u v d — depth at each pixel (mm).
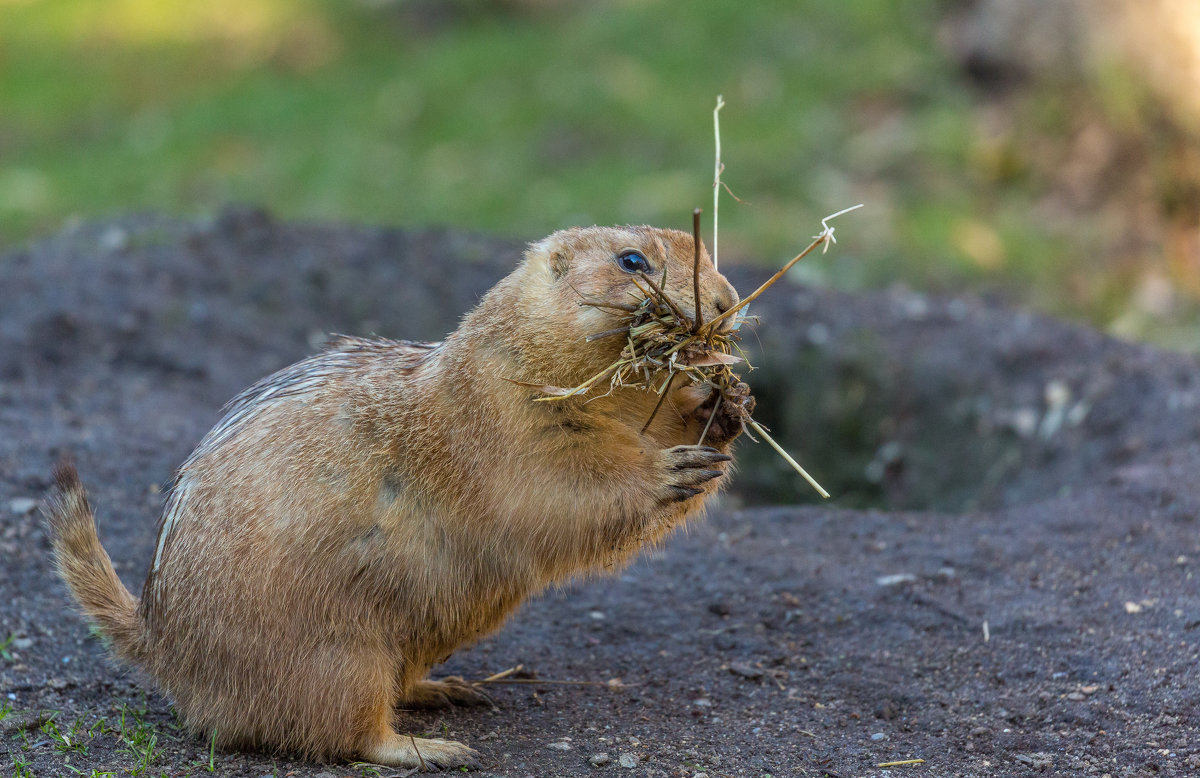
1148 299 18516
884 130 22344
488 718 7207
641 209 20438
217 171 23703
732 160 21734
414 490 6512
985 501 11891
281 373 7074
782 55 24703
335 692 6414
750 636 8227
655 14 26594
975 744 6762
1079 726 6855
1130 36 20375
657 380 6535
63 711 6969
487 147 23422
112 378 12281
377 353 7125
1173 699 6953
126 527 9250
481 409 6453
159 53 29797
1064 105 21391
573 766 6457
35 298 13391
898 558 9109
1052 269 18953
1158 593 8078
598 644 8312
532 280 6594
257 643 6359
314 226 16266
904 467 12945
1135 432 11039
